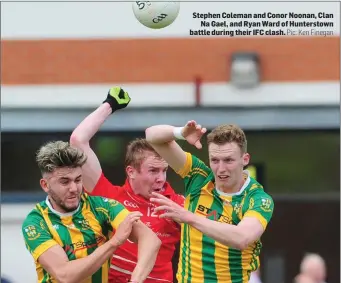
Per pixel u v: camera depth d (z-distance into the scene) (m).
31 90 39.97
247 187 19.22
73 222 17.98
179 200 20.97
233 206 19.09
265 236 39.31
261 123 38.44
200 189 19.45
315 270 31.58
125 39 40.09
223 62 39.69
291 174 39.00
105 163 38.66
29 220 18.06
